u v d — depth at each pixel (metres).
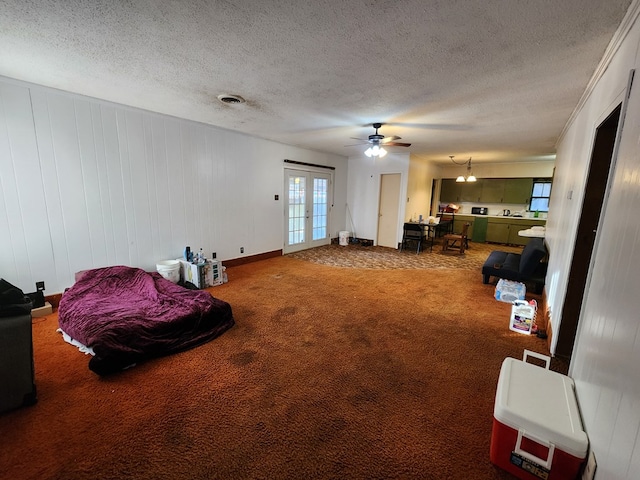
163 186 3.95
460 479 1.37
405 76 2.40
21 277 2.94
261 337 2.66
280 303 3.46
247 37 1.87
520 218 7.74
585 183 2.17
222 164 4.66
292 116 3.69
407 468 1.42
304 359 2.32
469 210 8.90
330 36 1.84
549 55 2.00
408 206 7.00
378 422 1.69
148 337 2.33
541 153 6.28
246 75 2.46
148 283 3.18
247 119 3.93
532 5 1.49
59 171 3.06
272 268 5.06
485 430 1.65
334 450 1.51
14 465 1.39
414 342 2.61
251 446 1.52
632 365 0.97
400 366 2.24
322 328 2.85
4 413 1.69
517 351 2.48
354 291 3.92
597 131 2.11
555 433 1.26
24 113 2.79
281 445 1.53
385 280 4.45
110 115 3.35
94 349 2.06
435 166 8.56
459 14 1.58
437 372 2.17
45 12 1.61
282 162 5.75
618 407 1.02
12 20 1.70
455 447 1.54
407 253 6.49
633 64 1.44
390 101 3.02
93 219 3.36
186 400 1.84
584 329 1.63
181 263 4.00
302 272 4.82
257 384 2.01
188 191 4.25
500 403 1.41
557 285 2.77
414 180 7.19
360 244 7.45
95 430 1.60
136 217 3.72
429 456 1.48
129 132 3.53
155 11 1.60
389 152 6.57
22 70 2.46
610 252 1.37
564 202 3.16
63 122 3.03
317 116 3.65
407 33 1.78
